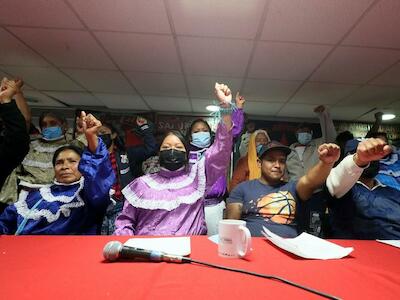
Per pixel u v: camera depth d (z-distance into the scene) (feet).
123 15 6.49
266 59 8.51
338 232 4.47
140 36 7.45
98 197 3.95
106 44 8.00
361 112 14.32
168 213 3.83
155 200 3.91
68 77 10.89
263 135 9.83
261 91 11.61
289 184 4.70
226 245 2.39
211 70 9.59
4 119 3.99
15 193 6.82
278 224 4.27
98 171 3.85
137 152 7.97
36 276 1.90
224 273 2.02
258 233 4.18
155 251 2.26
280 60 8.55
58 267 2.07
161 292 1.68
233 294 1.68
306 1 5.69
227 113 4.30
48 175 7.01
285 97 12.32
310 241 2.92
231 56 8.41
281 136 15.94
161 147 4.46
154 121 16.12
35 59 9.21
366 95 11.57
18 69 10.12
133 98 13.74
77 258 2.28
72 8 6.31
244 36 7.18
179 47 7.98
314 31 6.82
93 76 10.72
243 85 10.96
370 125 16.24
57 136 7.63
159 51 8.31
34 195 4.37
